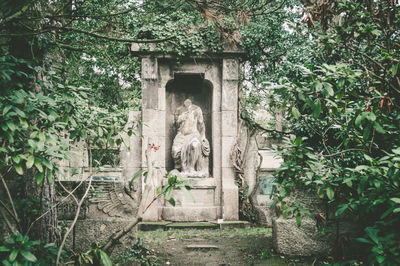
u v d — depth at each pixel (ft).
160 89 37.76
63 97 12.59
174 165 38.60
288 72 35.55
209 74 38.34
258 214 36.37
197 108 39.01
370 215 17.08
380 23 14.76
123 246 23.02
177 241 27.96
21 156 10.09
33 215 15.11
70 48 17.51
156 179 36.22
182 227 33.78
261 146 40.47
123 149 36.68
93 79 34.40
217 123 38.27
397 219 10.76
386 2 15.03
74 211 23.12
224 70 37.88
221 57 37.78
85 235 22.85
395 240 10.50
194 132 38.42
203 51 36.94
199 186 36.91
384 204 12.00
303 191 23.09
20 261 9.29
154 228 33.63
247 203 36.73
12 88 13.56
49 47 17.29
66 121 12.89
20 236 9.32
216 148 38.14
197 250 25.27
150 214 35.58
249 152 38.09
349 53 16.84
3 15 13.65
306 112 30.12
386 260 10.18
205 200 37.19
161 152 37.24
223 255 24.03
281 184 14.16
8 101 10.51
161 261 22.71
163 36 35.99
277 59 38.37
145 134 36.68
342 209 12.42
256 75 41.52
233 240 28.17
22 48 15.79
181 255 24.13
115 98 43.93
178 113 39.22
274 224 23.77
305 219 23.06
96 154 35.83
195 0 17.44
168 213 36.09
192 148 37.45
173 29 36.37
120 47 36.83
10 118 10.35
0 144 11.68
